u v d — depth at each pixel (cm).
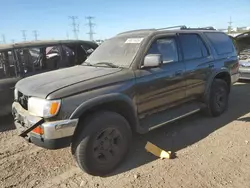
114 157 358
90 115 342
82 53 704
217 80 550
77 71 399
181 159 385
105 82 354
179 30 493
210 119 548
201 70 504
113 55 435
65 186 331
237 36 1013
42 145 320
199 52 515
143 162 382
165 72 429
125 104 372
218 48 566
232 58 595
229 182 321
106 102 348
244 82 923
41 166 385
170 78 437
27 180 349
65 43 675
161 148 425
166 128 508
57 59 652
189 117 562
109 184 331
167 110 468
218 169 352
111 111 361
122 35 481
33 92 334
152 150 409
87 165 335
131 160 389
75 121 319
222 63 559
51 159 405
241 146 418
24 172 370
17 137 505
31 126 321
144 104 403
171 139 459
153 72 410
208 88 525
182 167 362
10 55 573
